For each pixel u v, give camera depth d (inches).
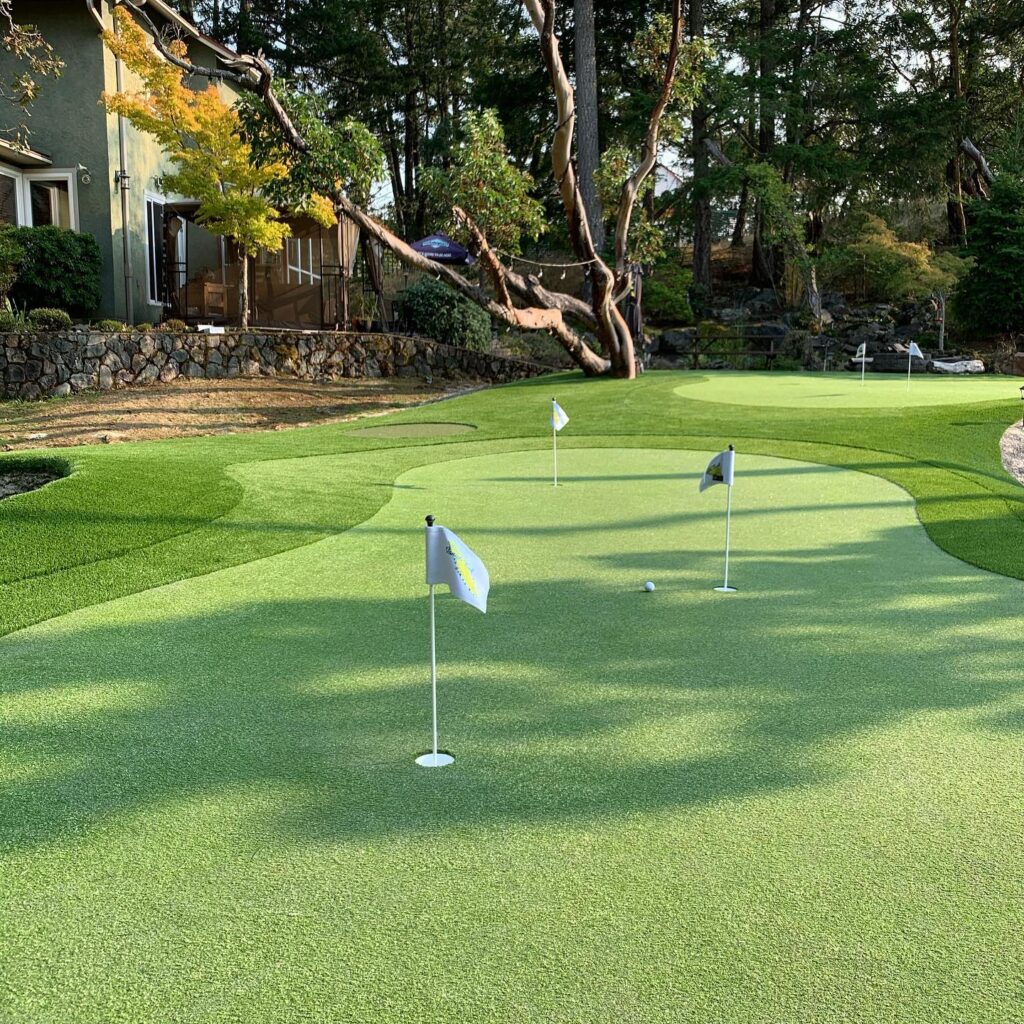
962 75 1177.4
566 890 88.1
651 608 178.9
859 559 217.2
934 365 846.5
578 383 690.2
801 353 922.1
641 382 675.4
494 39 1250.6
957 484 313.7
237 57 487.2
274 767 114.5
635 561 214.5
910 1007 72.2
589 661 150.7
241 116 524.1
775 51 1032.8
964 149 1173.7
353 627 169.3
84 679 145.3
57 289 635.5
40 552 219.6
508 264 812.0
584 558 217.6
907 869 91.6
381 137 1274.6
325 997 73.5
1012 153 955.3
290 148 533.6
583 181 957.2
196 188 642.8
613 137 1128.2
